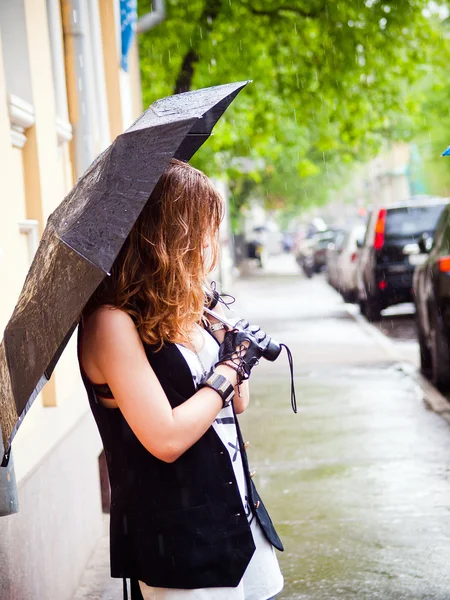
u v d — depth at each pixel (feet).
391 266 54.54
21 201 15.46
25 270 14.55
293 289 95.04
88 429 16.30
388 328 52.37
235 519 7.34
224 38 56.08
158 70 56.24
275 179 147.33
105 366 7.16
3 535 10.26
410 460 21.38
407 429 24.75
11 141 14.53
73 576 14.32
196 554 7.22
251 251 155.33
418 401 28.84
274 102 62.39
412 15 53.26
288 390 32.53
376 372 35.40
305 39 55.42
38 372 6.64
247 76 58.49
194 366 7.43
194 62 53.06
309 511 17.94
